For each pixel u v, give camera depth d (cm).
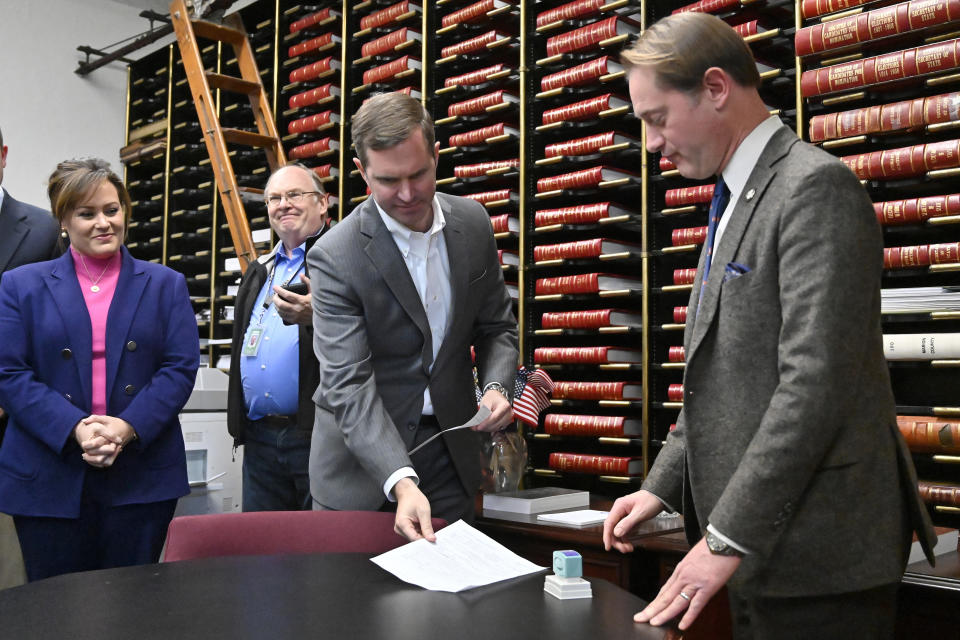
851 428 116
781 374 114
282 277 283
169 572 129
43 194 642
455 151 399
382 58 437
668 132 128
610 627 102
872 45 269
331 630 99
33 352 221
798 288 113
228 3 477
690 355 129
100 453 207
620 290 346
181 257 566
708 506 125
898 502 120
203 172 570
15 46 634
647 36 129
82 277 229
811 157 119
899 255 266
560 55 360
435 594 117
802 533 116
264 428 271
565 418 357
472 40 395
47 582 123
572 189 359
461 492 193
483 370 200
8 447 217
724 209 135
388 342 185
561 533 217
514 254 383
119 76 691
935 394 281
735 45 124
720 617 153
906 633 180
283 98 496
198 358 236
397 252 183
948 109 252
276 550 155
